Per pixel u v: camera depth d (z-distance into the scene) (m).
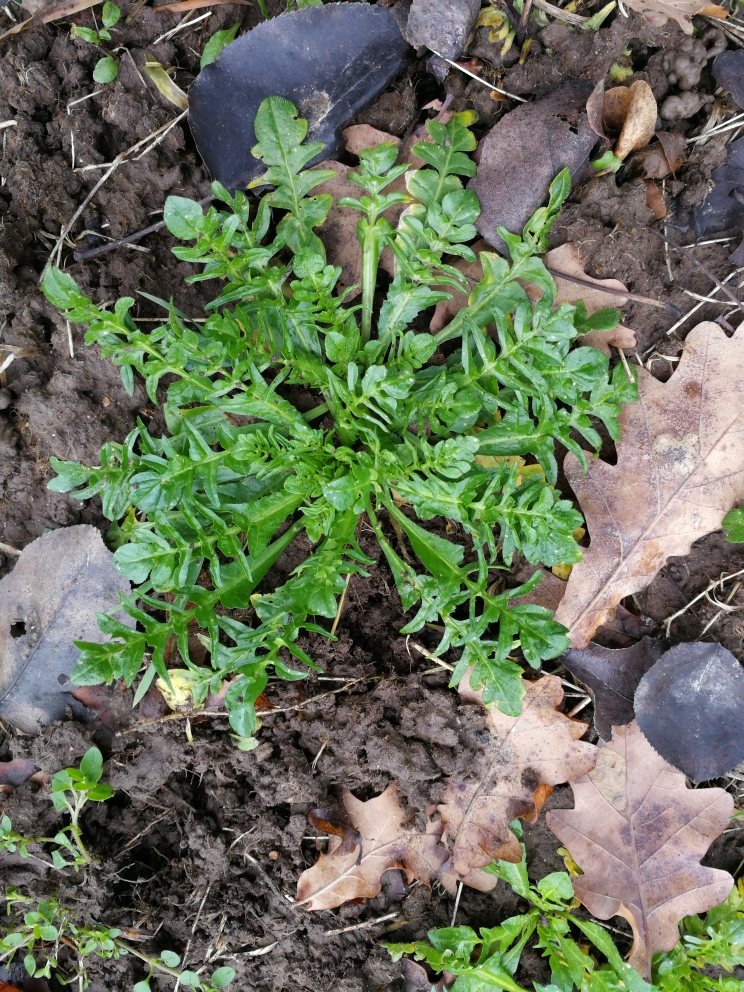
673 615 0.47
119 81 0.45
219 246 0.41
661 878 0.46
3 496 0.46
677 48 0.44
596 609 0.46
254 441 0.41
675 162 0.45
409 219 0.43
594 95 0.43
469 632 0.41
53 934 0.44
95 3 0.45
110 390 0.45
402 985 0.46
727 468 0.45
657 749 0.45
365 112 0.45
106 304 0.45
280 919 0.46
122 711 0.45
